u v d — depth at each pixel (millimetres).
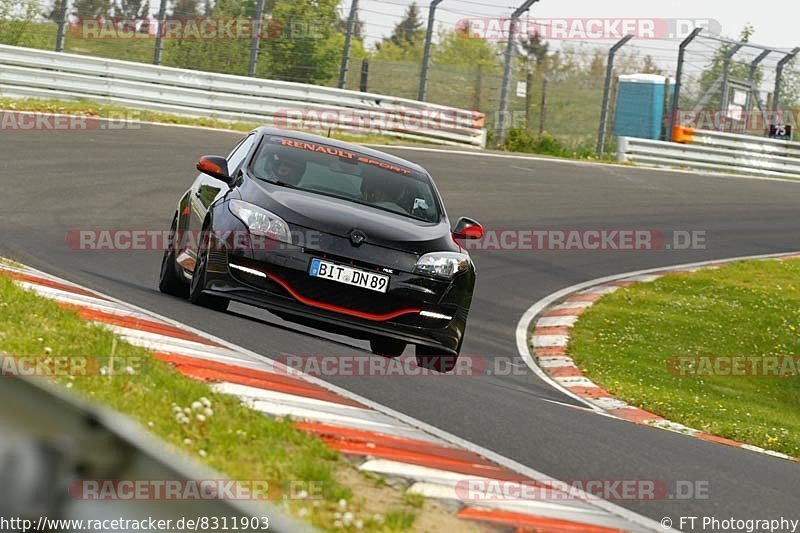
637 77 75375
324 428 10219
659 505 10391
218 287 16594
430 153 55656
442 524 7746
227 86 54594
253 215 16500
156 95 52719
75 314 13000
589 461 11930
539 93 73125
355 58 67375
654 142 67812
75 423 3188
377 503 7977
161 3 58906
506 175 52062
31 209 30547
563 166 59188
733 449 16172
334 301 16406
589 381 22469
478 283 31703
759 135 75750
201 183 19359
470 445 11352
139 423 8164
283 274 16234
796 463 16328
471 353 23359
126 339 12469
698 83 73375
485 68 72688
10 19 59156
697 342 27641
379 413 11922
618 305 30719
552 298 31062
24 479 3016
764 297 33469
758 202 56969
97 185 35375
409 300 16656
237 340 15094
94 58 51062
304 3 63000
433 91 70875
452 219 40344
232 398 10172
